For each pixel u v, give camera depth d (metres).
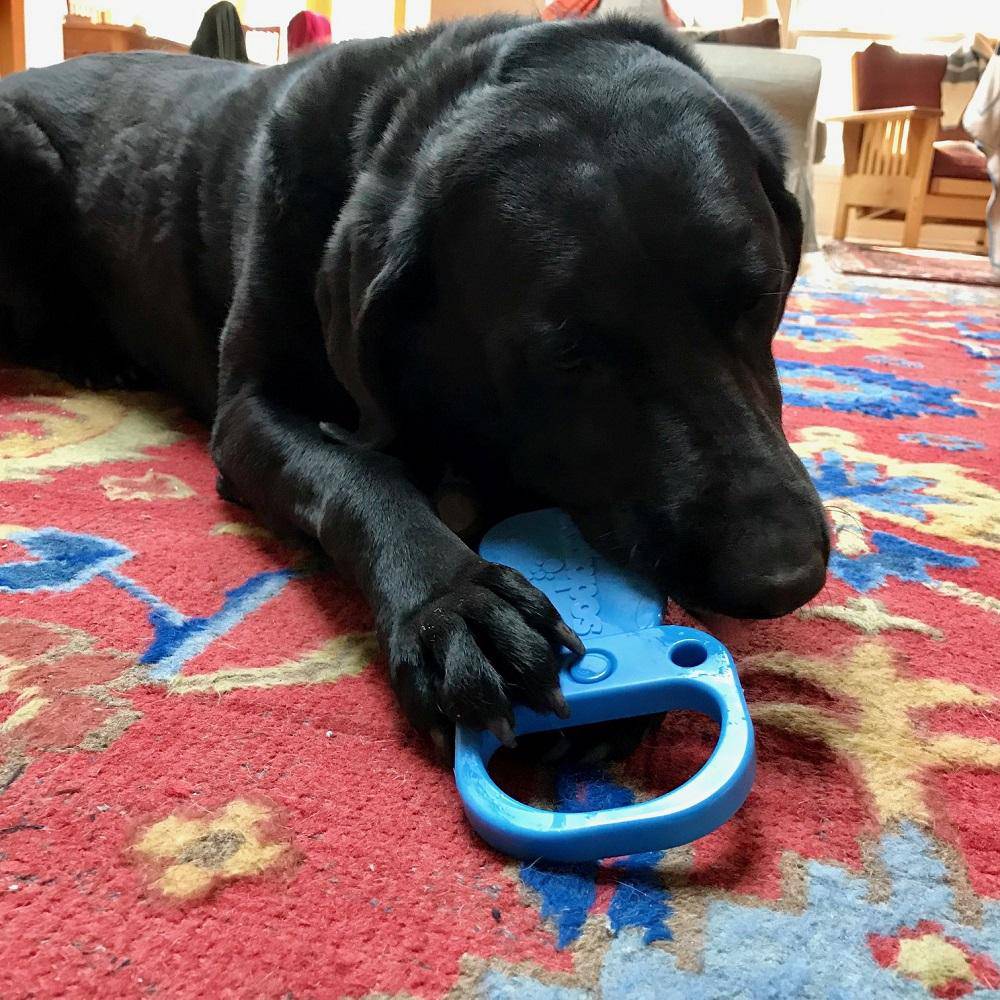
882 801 0.74
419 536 0.90
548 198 0.90
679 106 0.96
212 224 1.46
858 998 0.57
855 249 5.94
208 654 0.92
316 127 1.21
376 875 0.66
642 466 0.88
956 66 6.57
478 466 1.09
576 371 0.90
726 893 0.65
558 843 0.65
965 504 1.39
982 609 1.07
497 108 0.98
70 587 1.04
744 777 0.67
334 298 1.05
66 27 4.44
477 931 0.61
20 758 0.75
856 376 2.24
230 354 1.29
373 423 1.05
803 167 4.77
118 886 0.63
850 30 7.12
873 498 1.41
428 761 0.78
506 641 0.76
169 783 0.73
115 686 0.86
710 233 0.87
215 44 3.40
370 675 0.90
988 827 0.72
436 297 1.00
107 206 1.75
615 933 0.61
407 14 5.66
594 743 0.79
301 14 3.67
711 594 0.82
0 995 0.55
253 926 0.61
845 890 0.65
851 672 0.92
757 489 0.83
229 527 1.24
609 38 1.10
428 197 0.97
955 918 0.63
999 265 4.89
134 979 0.57
